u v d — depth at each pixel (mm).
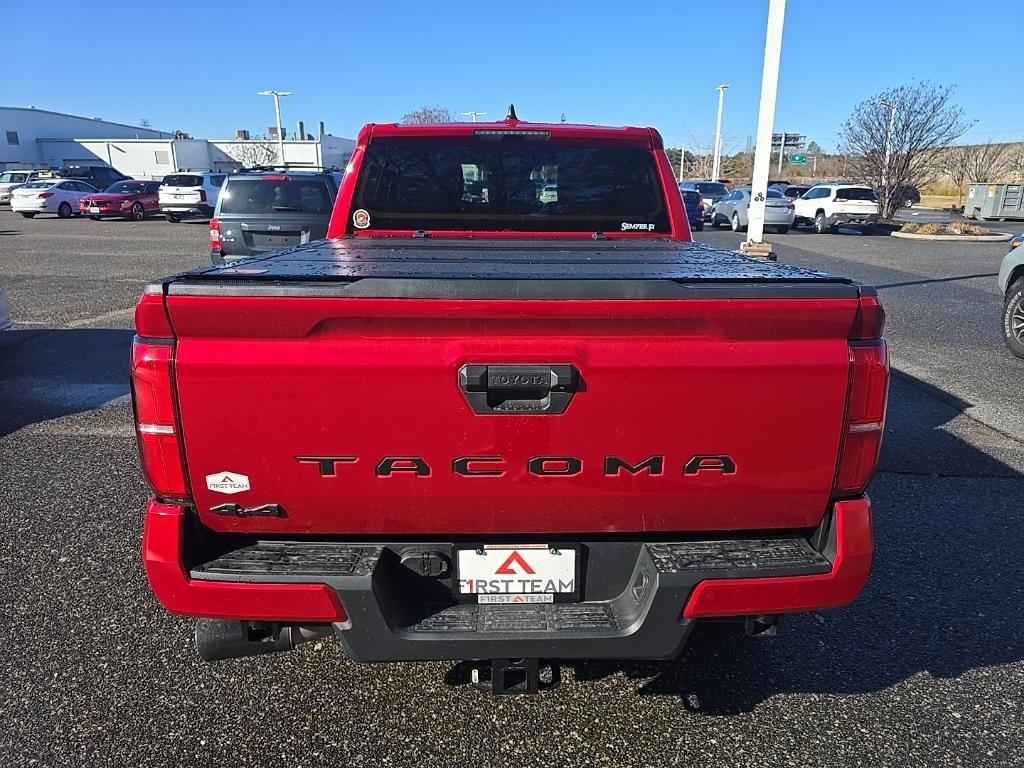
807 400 2115
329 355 2021
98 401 6539
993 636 3258
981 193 35938
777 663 3068
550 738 2658
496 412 2070
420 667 3023
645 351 2068
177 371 2016
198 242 20547
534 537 2268
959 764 2543
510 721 2734
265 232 10031
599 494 2158
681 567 2170
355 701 2828
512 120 4320
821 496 2217
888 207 28953
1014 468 5129
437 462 2102
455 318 2020
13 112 63688
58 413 6195
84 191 31859
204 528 2197
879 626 3326
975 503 4578
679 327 2068
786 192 31703
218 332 2014
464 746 2617
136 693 2854
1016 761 2555
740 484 2170
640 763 2549
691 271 2410
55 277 13773
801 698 2863
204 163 58875
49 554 3859
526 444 2098
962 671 3025
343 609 2123
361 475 2105
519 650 2168
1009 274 8297
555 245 3691
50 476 4863
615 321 2045
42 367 7656
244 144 57219
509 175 4215
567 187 4242
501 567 2260
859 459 2188
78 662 3023
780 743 2639
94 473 4918
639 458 2127
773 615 2340
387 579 2213
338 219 4230
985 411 6379
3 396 6668
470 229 4277
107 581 3611
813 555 2260
